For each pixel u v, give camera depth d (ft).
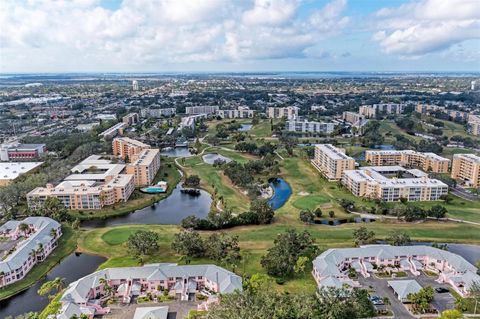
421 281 614.75
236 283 563.89
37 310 554.46
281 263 616.39
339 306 491.72
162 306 538.88
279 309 470.80
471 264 634.43
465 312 529.86
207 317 472.44
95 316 526.57
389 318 517.14
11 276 614.34
